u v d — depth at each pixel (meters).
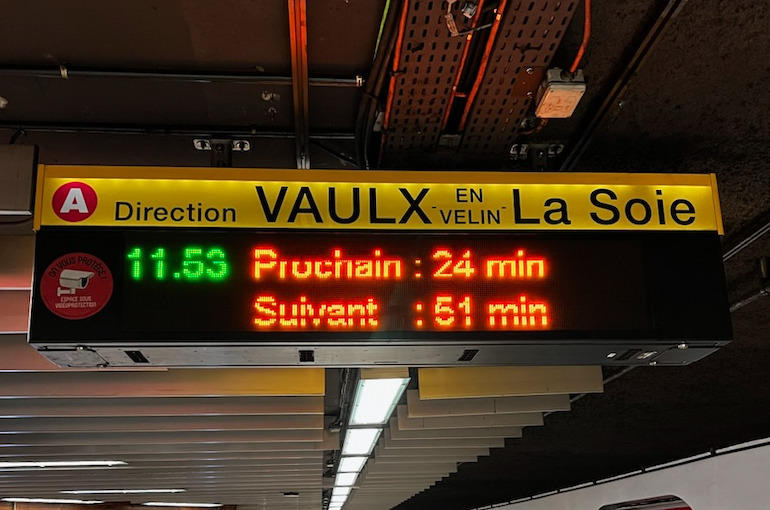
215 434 6.82
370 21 2.62
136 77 2.86
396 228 2.82
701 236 2.92
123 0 2.49
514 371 5.75
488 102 2.93
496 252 2.82
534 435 8.45
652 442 8.66
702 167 3.57
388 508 16.45
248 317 2.66
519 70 2.75
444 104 2.89
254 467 8.86
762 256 4.41
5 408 5.70
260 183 2.83
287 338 2.64
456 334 2.69
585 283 2.81
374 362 2.95
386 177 2.88
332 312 2.68
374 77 2.82
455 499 14.68
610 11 2.60
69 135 3.24
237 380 5.40
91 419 6.26
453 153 3.26
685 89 3.01
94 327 2.62
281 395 5.66
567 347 2.81
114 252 2.71
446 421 6.92
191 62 2.82
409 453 8.61
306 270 2.73
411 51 2.62
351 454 8.36
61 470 8.63
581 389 5.74
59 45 2.71
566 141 3.35
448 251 2.80
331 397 6.94
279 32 2.67
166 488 10.68
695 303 2.83
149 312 2.64
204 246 2.74
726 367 6.10
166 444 7.24
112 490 10.82
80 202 2.76
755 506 7.82
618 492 10.67
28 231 3.49
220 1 2.51
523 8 2.46
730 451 8.31
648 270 2.85
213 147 3.26
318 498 12.88
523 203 2.89
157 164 3.46
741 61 2.84
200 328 2.63
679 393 6.78
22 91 2.95
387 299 2.71
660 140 3.34
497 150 3.25
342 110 3.12
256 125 3.21
